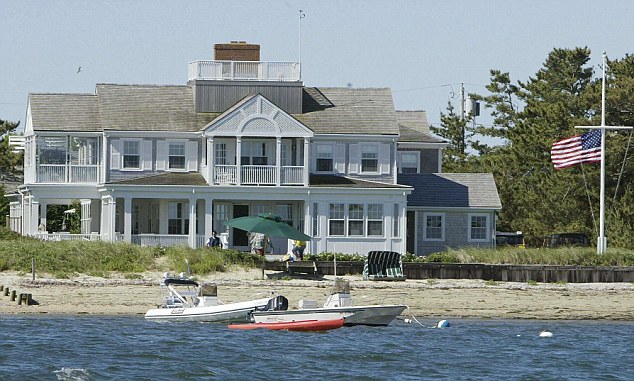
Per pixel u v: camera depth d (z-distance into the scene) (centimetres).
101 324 19288
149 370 15350
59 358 16050
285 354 16762
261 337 18312
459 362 16650
